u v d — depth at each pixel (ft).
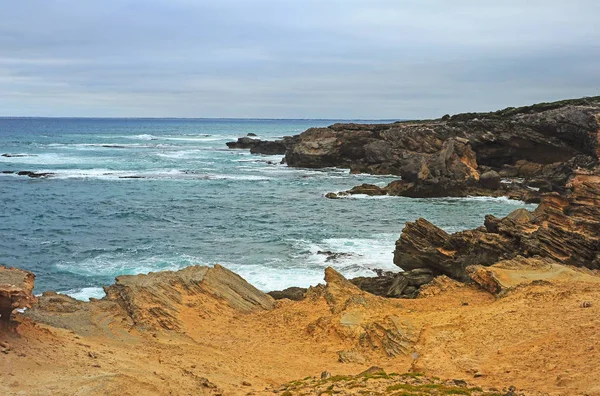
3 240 140.56
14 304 47.34
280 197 220.64
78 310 65.92
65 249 131.85
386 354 59.82
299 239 144.25
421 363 53.62
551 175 235.40
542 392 41.34
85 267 116.67
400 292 99.50
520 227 101.30
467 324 64.28
